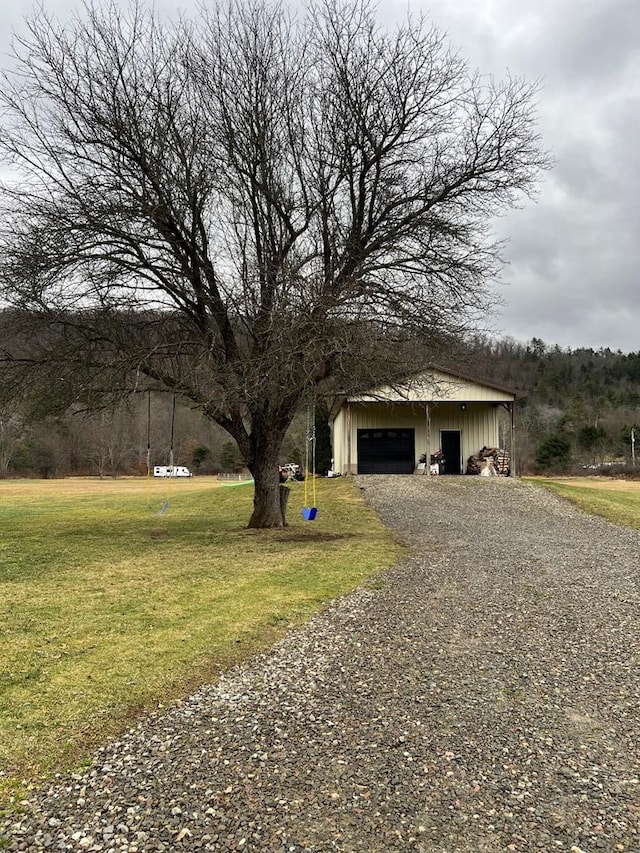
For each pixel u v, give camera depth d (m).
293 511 19.22
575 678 5.47
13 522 19.34
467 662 5.87
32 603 8.09
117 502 28.41
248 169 14.11
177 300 14.02
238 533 15.06
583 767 3.88
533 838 3.14
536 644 6.43
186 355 14.05
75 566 10.80
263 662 5.84
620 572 10.52
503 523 17.03
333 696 5.02
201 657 5.95
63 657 5.93
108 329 13.84
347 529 15.66
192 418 70.81
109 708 4.75
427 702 4.90
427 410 26.98
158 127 13.13
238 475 62.12
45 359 13.42
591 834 3.18
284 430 15.70
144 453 69.19
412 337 13.33
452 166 14.04
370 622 7.21
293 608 7.81
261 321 13.20
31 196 13.07
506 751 4.08
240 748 4.10
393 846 3.06
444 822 3.27
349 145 13.73
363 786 3.62
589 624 7.20
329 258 14.15
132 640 6.47
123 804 3.43
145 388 13.96
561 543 13.88
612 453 68.31
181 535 14.98
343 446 30.02
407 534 14.82
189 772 3.78
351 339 12.43
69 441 65.50
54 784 3.64
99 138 13.19
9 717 4.58
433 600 8.30
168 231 13.30
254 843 3.09
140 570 10.41
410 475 26.72
